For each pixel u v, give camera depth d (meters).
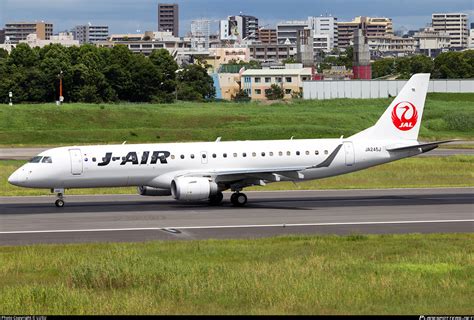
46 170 105.31
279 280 59.75
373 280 59.47
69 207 106.81
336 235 82.81
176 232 85.81
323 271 63.34
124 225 90.50
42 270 65.62
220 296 55.72
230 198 112.50
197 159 109.88
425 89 120.56
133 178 108.12
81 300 54.56
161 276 60.62
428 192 123.44
